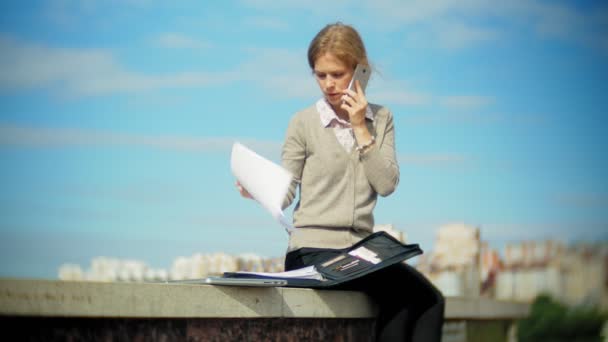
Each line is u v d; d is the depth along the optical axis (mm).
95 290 3061
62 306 2965
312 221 4246
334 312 4059
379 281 4219
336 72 4176
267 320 3779
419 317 4141
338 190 4230
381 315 4270
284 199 4246
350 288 4250
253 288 3650
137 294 3191
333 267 4074
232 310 3559
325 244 4211
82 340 3070
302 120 4324
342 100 4230
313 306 3938
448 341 7312
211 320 3516
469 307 7766
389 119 4434
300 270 4059
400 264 4152
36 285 2906
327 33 4180
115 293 3119
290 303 3812
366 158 4121
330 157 4227
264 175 3887
